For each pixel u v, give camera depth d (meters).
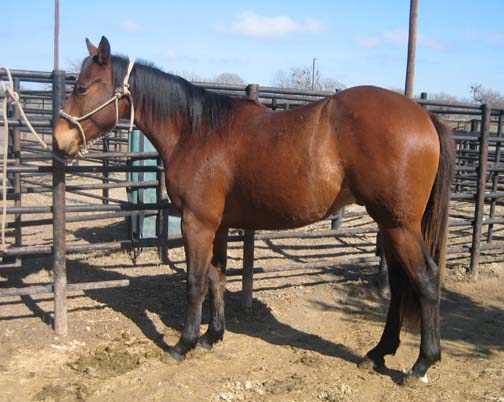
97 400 3.05
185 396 3.11
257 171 3.26
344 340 4.02
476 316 4.61
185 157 3.48
